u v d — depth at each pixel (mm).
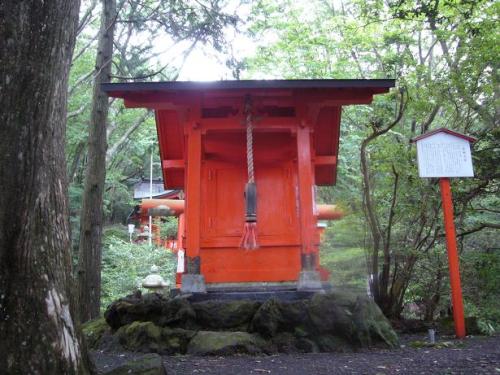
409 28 11039
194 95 7000
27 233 2938
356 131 11781
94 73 10289
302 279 6582
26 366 2789
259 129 7219
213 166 8117
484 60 8141
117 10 11188
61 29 3152
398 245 8078
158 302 6168
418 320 8102
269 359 5117
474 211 8852
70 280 3184
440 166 6766
